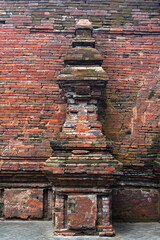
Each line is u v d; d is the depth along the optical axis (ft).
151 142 24.16
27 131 23.88
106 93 24.66
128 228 21.93
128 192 23.85
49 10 25.45
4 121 23.99
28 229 21.29
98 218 20.30
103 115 24.41
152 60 25.17
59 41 25.08
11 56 24.79
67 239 19.21
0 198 23.67
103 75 21.44
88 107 21.80
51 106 24.23
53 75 24.62
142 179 23.93
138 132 24.27
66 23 25.32
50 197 23.84
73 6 25.59
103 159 20.35
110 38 25.40
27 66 24.67
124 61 25.12
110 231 20.02
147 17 25.63
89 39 23.00
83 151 20.53
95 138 20.86
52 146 20.65
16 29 25.11
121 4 25.53
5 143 23.66
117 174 19.88
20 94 24.32
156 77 24.95
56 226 20.27
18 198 23.53
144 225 22.79
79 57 22.15
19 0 25.50
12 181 23.84
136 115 24.47
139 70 25.07
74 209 20.15
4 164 23.26
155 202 23.77
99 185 20.27
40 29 25.12
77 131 21.20
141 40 25.41
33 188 23.73
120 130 24.31
